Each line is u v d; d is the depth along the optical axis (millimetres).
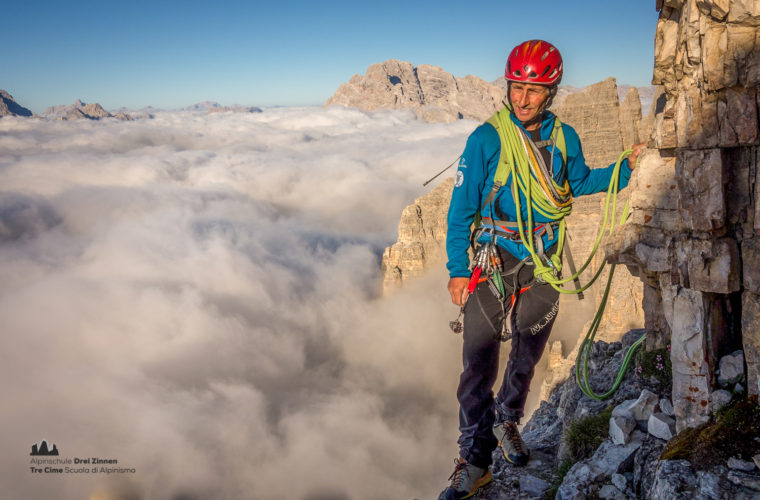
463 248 3270
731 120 2676
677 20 2982
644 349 4355
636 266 4008
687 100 2879
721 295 3127
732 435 2750
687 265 3025
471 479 3525
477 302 3299
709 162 2807
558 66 2861
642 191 3322
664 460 2918
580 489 3246
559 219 3230
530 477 3787
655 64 3162
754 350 2840
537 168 3029
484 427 3477
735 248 2871
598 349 5250
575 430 3863
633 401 3662
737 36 2539
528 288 3328
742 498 2469
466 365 3432
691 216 2924
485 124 3150
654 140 3289
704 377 3047
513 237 3189
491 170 3131
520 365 3629
